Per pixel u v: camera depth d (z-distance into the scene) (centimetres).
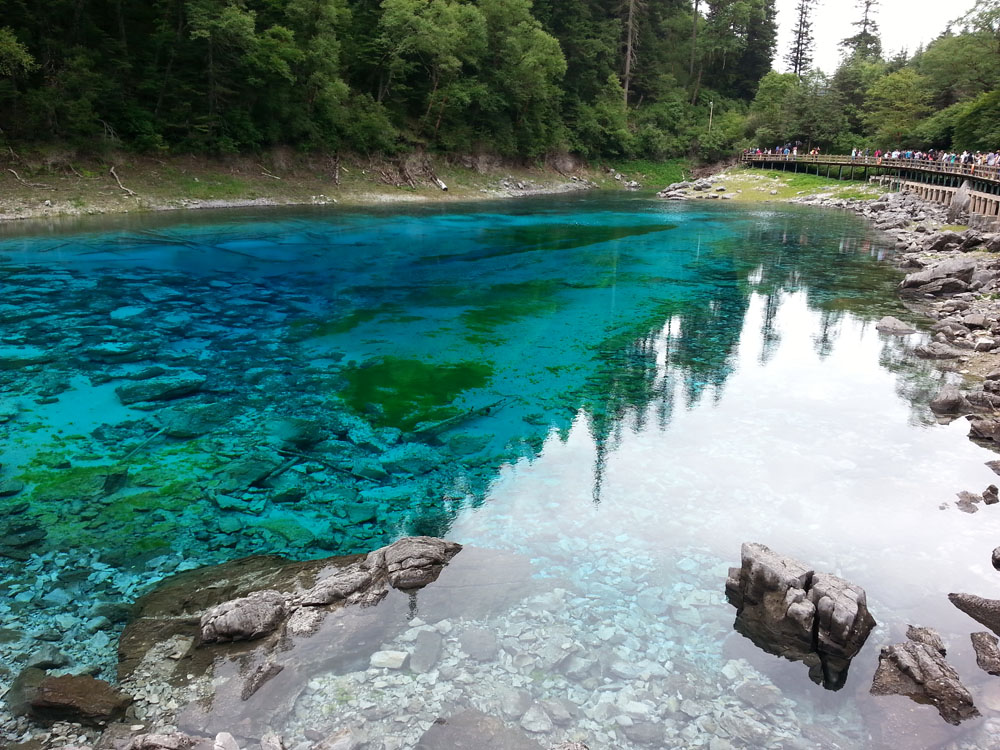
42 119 3444
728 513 870
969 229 2956
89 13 3700
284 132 4494
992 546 798
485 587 719
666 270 2558
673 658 622
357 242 3002
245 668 600
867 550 789
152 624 661
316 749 518
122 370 1373
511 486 950
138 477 965
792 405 1238
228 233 3042
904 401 1249
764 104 8150
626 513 873
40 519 852
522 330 1739
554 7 7044
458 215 4150
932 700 569
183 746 507
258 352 1508
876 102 6812
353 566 757
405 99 5528
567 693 578
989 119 4931
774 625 652
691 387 1340
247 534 833
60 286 1992
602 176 7288
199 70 4072
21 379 1304
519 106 6244
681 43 9294
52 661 609
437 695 573
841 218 4319
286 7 4362
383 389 1317
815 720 554
